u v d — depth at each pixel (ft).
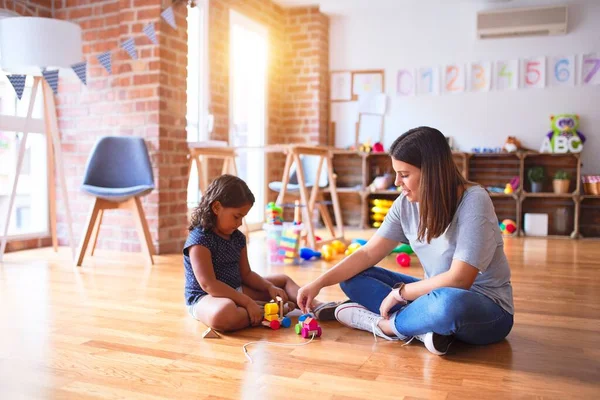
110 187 11.69
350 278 6.44
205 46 15.15
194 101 15.28
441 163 5.32
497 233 5.54
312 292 6.30
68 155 13.47
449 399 4.44
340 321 6.59
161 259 11.68
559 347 5.83
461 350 5.70
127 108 12.70
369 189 18.71
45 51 10.39
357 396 4.49
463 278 5.23
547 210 17.76
